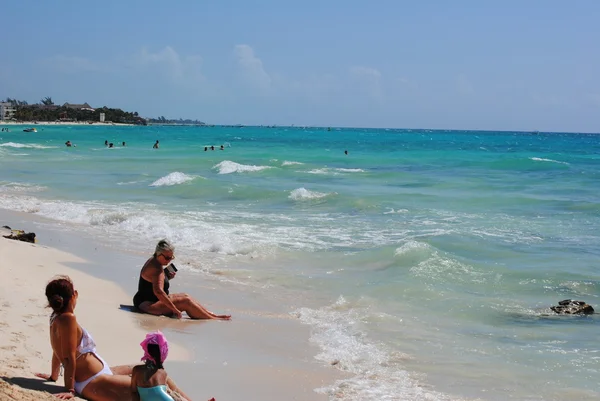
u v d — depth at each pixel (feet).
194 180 96.84
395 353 28.89
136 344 27.07
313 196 80.89
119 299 35.17
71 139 287.48
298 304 36.94
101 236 55.57
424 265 45.11
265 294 38.93
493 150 241.55
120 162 138.00
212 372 25.17
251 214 69.41
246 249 50.83
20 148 191.83
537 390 25.05
